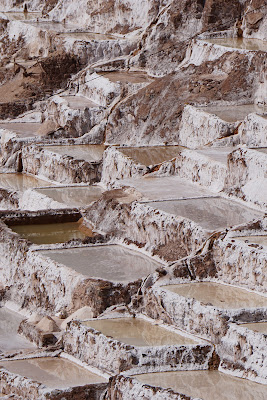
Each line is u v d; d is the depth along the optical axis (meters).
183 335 65.31
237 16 118.38
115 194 85.50
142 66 122.31
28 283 78.62
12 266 80.75
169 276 71.12
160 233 77.94
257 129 88.69
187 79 107.44
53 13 145.88
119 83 114.75
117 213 82.50
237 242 70.81
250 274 69.38
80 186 97.88
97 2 139.75
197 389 59.38
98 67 122.62
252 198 80.19
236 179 82.31
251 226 73.19
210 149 90.38
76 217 87.56
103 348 64.06
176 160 90.69
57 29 139.50
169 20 122.75
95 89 117.19
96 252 79.25
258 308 64.56
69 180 99.81
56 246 80.12
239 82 103.56
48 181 102.81
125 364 62.62
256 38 115.31
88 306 72.12
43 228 86.06
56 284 75.38
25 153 106.31
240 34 116.69
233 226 73.56
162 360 62.56
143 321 68.31
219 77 106.56
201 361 62.81
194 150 90.00
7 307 79.31
